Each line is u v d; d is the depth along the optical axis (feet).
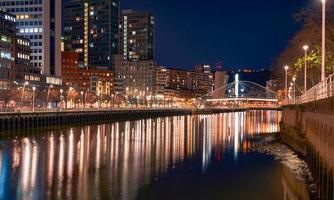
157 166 169.07
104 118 554.05
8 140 268.21
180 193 122.52
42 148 227.61
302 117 195.62
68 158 188.96
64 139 283.59
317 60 246.27
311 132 144.56
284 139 273.13
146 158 192.13
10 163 172.55
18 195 117.80
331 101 89.66
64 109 471.21
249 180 141.69
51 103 620.08
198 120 628.69
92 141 274.36
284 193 122.62
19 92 559.38
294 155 205.05
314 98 150.92
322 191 104.01
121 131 375.04
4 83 589.32
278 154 209.87
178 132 371.97
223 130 403.13
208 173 154.51
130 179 140.97
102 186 129.70
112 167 164.86
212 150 228.22
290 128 243.40
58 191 122.62
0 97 529.86
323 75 143.43
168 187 129.80
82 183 133.49
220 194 121.80
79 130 372.58
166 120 621.72
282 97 546.26
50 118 398.42
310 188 127.85
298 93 425.69
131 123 518.37
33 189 124.88
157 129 411.13
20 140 269.64
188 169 163.12
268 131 387.14
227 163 179.32
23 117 345.92
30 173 150.10
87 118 496.64
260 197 118.21
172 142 275.39
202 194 121.60
